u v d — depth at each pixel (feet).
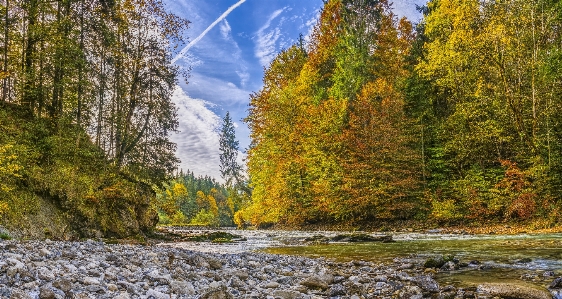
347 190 108.58
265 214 141.69
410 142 115.14
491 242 53.26
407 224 103.91
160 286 21.01
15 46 72.33
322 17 151.53
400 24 141.38
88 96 81.41
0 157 50.11
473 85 101.65
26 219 52.34
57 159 66.80
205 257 37.17
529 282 24.77
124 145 93.91
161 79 98.99
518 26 89.51
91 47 86.89
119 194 77.87
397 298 21.75
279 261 39.19
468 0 99.25
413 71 122.21
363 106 112.88
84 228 64.59
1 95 74.18
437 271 30.96
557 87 85.20
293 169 128.47
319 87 143.54
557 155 83.97
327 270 33.19
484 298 21.15
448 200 100.01
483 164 103.65
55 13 73.10
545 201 81.41
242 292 21.36
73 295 16.16
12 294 14.55
